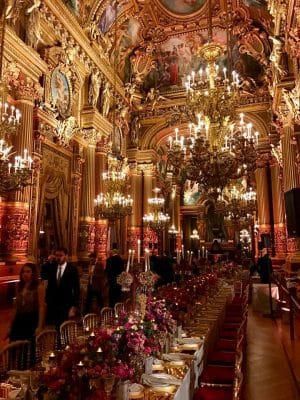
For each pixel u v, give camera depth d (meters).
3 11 9.27
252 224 25.30
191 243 31.22
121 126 18.50
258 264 13.33
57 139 12.20
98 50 15.53
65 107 12.89
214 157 6.90
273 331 7.89
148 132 19.81
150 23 17.98
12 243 9.47
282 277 11.02
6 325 7.12
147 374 2.97
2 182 6.82
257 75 18.53
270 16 15.98
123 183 13.18
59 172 12.45
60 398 2.12
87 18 14.58
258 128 17.98
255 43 17.42
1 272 8.74
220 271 13.16
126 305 5.96
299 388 4.31
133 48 18.81
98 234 14.36
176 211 28.80
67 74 13.06
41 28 11.54
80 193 13.87
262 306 10.71
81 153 13.95
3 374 2.88
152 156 19.55
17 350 3.41
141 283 4.54
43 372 2.38
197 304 6.06
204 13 17.09
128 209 13.15
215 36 17.81
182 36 18.11
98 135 14.82
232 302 9.97
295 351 6.11
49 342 3.92
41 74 10.87
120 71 18.48
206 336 4.49
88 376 2.20
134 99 19.77
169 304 4.81
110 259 8.65
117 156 16.89
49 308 5.30
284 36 11.37
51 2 11.90
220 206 13.06
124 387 2.34
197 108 7.51
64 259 5.51
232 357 4.71
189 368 3.23
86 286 9.27
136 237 18.64
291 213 7.86
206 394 3.31
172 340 3.95
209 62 7.89
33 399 2.21
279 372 4.96
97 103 15.47
